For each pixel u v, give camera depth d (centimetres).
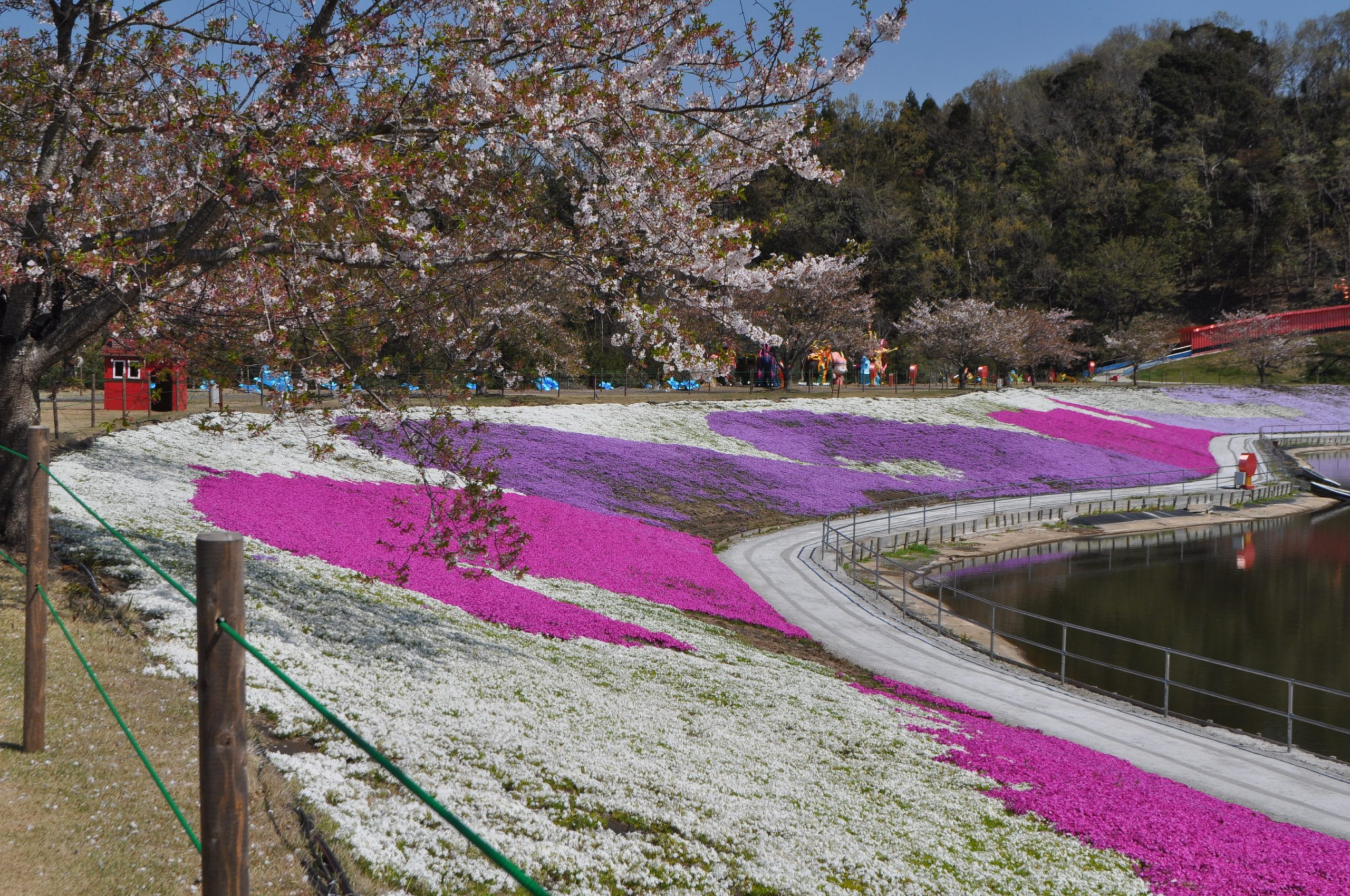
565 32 1286
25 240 1262
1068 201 13438
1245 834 1150
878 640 2312
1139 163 13850
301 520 2088
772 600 2656
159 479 2084
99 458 2150
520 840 810
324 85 1217
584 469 3841
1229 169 14125
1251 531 4753
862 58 1314
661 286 1374
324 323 1279
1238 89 15012
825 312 6938
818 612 2550
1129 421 7988
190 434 2709
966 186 12381
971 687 1966
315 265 1339
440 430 1471
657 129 1348
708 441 4956
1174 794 1320
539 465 3678
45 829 618
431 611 1636
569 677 1410
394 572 1848
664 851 862
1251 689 2366
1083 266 12006
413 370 1964
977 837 1032
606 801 942
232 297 1497
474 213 1378
